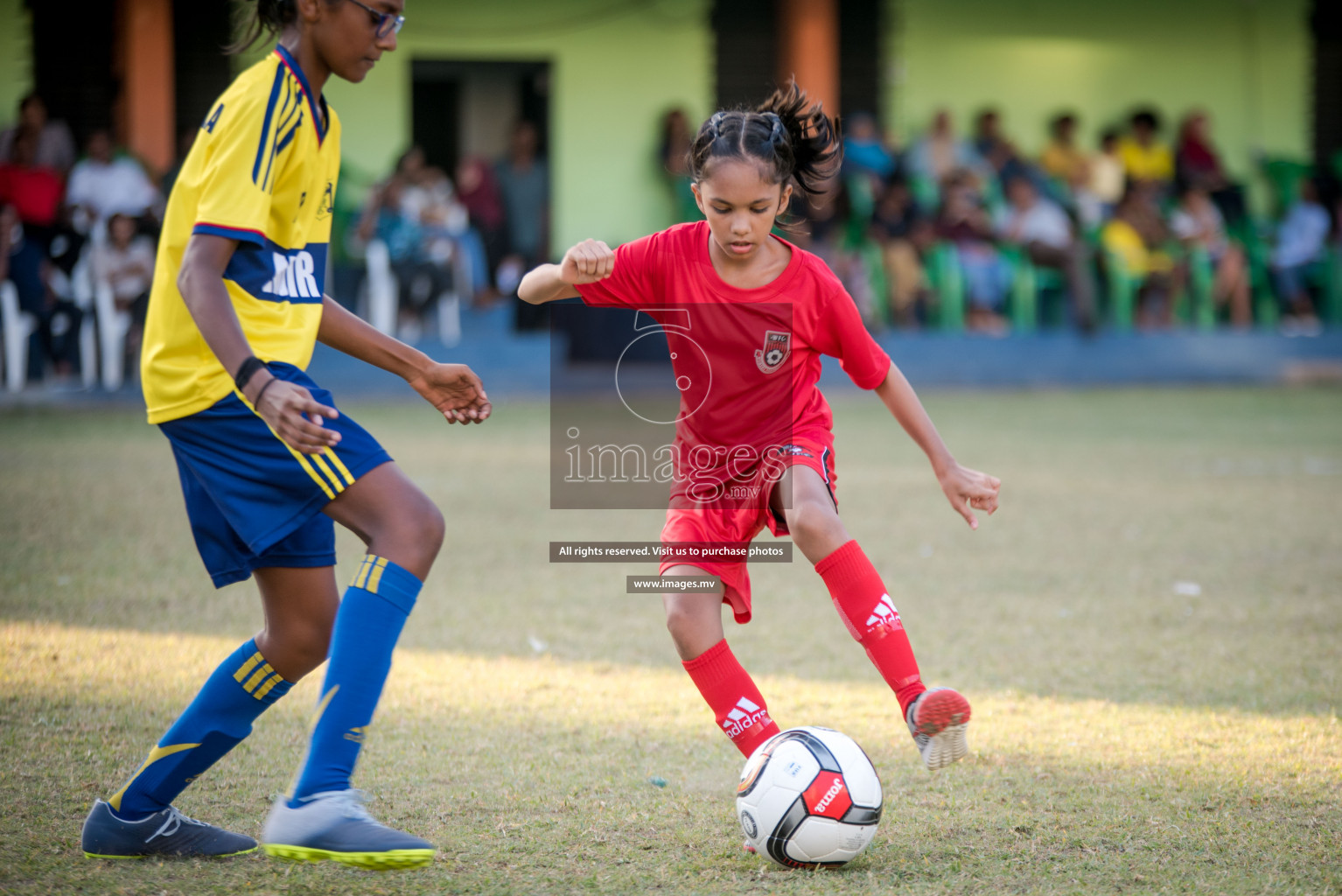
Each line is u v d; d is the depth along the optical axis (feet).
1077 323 164.96
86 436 110.11
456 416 32.12
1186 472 95.04
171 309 27.20
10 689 42.50
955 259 163.53
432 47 175.42
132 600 56.08
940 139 171.01
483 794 33.53
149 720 39.24
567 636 51.70
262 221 26.40
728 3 178.29
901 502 83.35
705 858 29.35
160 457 98.99
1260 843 30.19
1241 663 47.47
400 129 175.32
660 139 176.96
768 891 27.30
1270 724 40.01
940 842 30.32
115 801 29.12
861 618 31.01
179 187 27.35
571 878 27.99
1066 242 164.35
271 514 26.96
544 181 163.12
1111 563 65.98
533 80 180.45
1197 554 68.13
